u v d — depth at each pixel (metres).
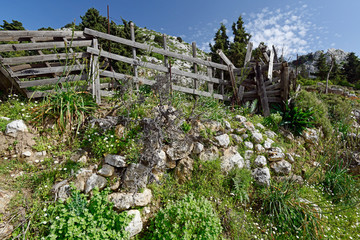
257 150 4.38
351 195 4.33
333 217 3.80
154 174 3.31
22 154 2.97
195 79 6.06
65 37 4.29
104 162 3.13
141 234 2.71
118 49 13.34
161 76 4.07
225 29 13.78
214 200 3.36
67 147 3.32
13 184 2.67
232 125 4.81
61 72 4.46
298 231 3.26
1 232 2.14
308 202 3.71
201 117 4.32
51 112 3.54
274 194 3.59
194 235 2.42
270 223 3.32
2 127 3.09
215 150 3.89
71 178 2.85
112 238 2.29
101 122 3.50
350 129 6.46
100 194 2.65
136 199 2.79
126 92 4.14
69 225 2.17
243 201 3.56
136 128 3.53
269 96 6.40
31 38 3.99
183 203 2.65
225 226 3.09
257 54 11.88
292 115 5.58
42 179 2.80
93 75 4.20
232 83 6.44
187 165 3.56
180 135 3.60
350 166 5.16
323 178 4.62
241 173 3.73
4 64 3.76
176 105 4.62
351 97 11.62
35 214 2.42
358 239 3.43
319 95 9.43
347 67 30.77
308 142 5.43
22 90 4.14
